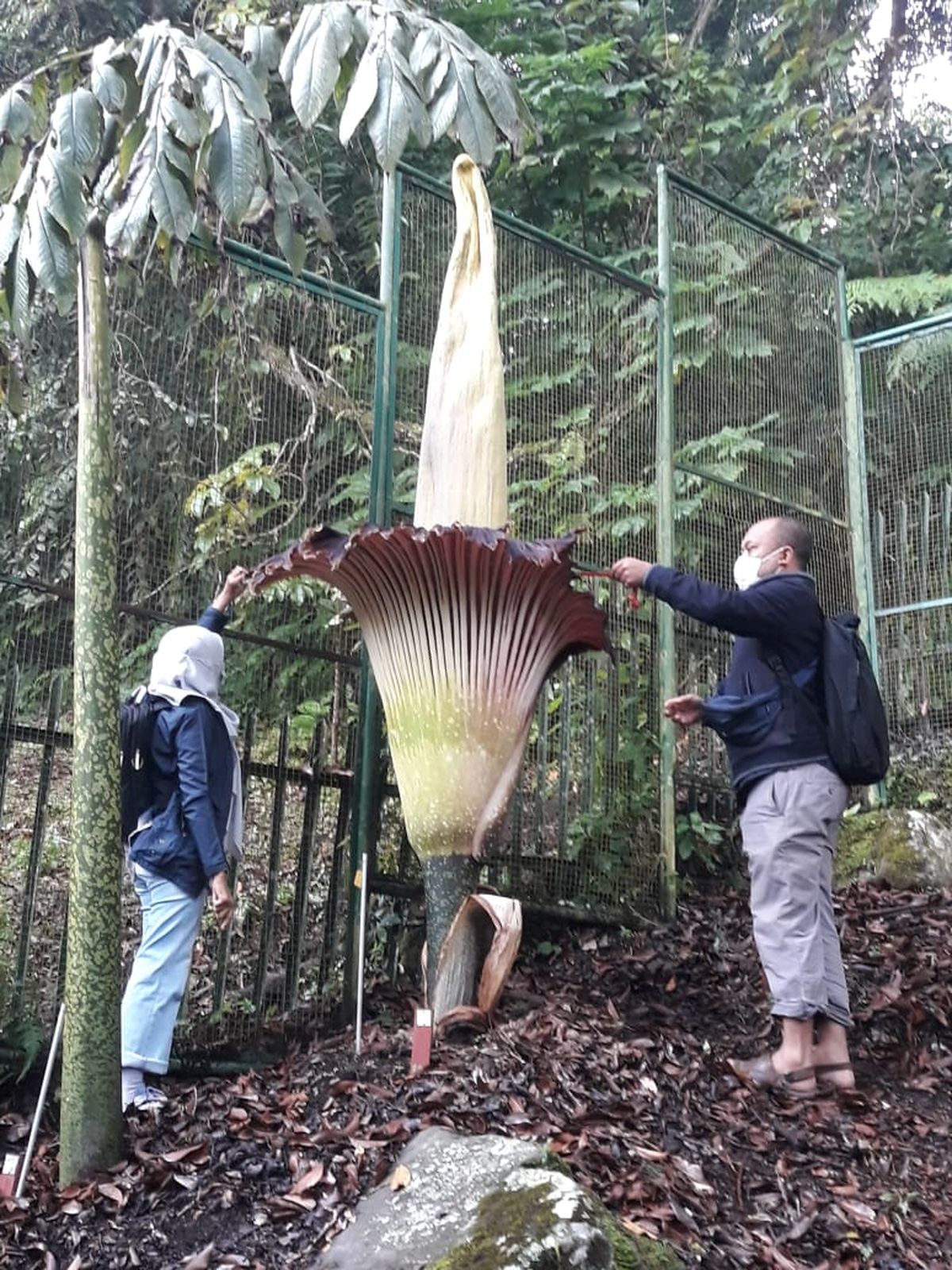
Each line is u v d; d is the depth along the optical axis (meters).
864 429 7.06
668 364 6.10
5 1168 3.18
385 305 5.14
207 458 4.59
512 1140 3.05
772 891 3.93
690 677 6.00
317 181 8.66
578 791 5.43
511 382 5.57
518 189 9.21
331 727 4.76
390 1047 3.95
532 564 3.70
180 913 3.80
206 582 4.56
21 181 3.35
